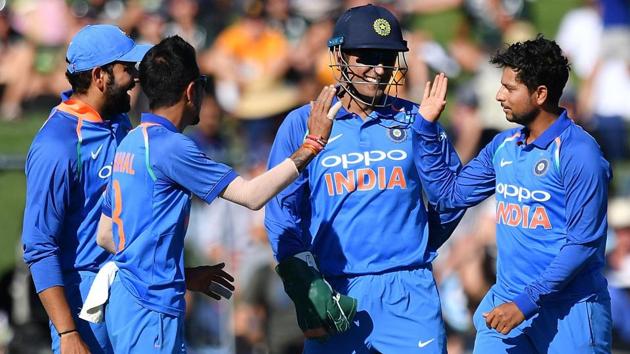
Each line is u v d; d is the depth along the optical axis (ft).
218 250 123.13
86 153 75.20
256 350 120.16
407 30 173.58
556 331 75.05
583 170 72.28
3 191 154.30
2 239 150.10
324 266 77.61
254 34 166.20
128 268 72.02
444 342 77.82
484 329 77.51
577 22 176.14
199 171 71.05
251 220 122.93
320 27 166.40
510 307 73.15
